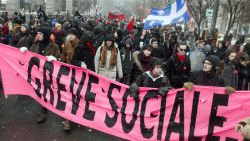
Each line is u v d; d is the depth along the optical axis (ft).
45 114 25.38
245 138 12.44
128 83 25.99
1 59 24.39
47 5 156.97
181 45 24.03
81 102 23.31
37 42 27.86
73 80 23.57
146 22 38.86
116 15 105.09
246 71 25.71
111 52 25.50
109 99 22.68
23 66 24.40
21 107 27.78
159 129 21.61
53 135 23.13
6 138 22.26
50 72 24.02
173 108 21.36
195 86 20.88
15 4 114.32
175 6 37.06
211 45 43.16
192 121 21.11
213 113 20.79
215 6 56.18
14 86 24.56
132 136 22.07
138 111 22.00
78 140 22.67
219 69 24.50
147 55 25.46
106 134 23.85
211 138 20.92
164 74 23.39
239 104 20.40
